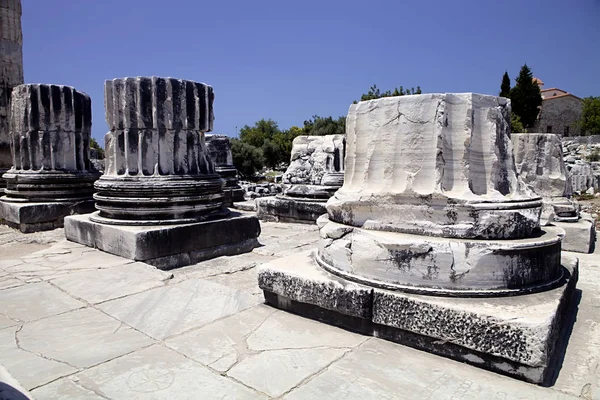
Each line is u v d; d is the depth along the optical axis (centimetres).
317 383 237
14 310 346
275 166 4275
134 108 548
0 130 1030
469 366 255
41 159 779
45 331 306
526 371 238
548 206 630
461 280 279
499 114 315
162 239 510
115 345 284
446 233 296
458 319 256
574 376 246
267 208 955
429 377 243
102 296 377
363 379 241
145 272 445
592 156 2625
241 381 239
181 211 554
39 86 768
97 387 234
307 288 322
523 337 236
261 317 331
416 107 308
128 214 543
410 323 275
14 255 580
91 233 558
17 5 1067
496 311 251
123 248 505
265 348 279
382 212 321
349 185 358
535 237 305
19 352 274
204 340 291
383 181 324
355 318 304
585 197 1655
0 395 164
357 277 309
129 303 361
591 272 485
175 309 348
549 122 4509
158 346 283
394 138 318
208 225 559
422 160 307
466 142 302
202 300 368
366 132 343
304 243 672
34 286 403
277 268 348
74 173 802
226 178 1213
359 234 316
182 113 562
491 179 306
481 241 284
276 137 4859
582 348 283
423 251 285
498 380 240
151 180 544
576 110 4575
